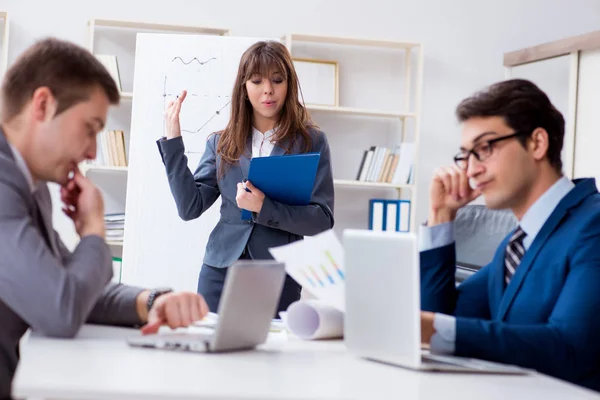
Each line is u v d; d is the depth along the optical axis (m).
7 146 1.50
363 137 5.68
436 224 1.76
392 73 5.72
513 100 1.57
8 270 1.39
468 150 1.61
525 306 1.53
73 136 1.53
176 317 1.62
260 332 1.48
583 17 6.04
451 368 1.27
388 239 1.32
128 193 4.27
